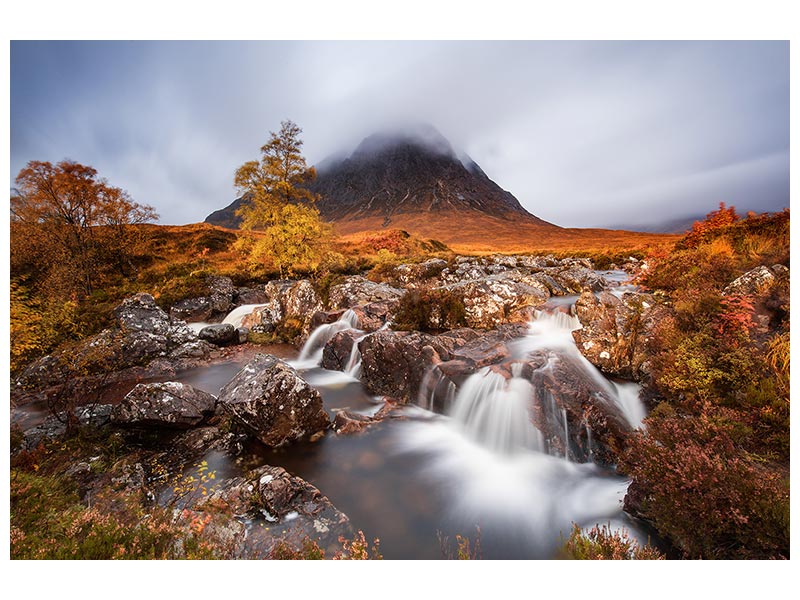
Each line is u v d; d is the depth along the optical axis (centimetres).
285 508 472
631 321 807
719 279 888
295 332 1454
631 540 384
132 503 479
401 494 562
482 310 1130
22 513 397
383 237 4962
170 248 3588
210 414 761
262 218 2362
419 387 847
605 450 597
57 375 950
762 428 454
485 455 668
